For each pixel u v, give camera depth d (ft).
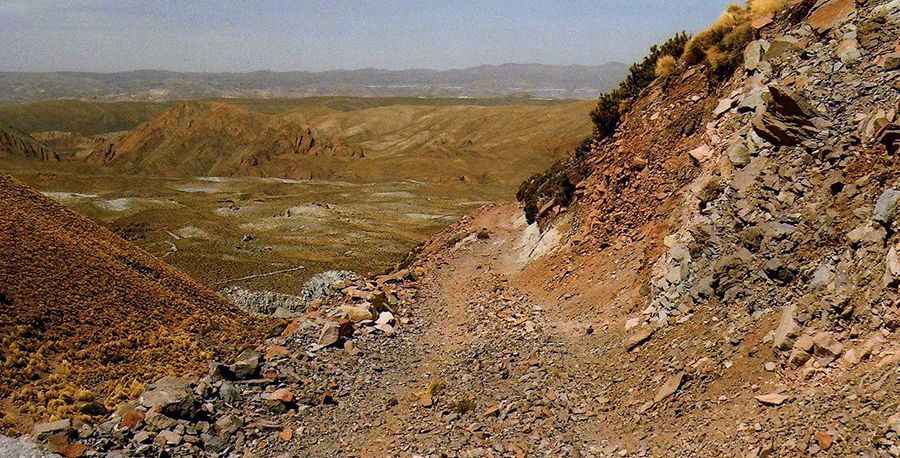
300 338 73.05
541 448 43.83
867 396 32.76
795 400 36.58
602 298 69.36
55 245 113.50
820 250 45.19
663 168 77.51
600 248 80.38
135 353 82.64
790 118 54.24
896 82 49.98
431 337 76.33
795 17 70.08
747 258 50.16
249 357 65.62
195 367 74.02
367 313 78.33
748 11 83.76
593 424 46.16
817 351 38.24
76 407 59.47
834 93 54.34
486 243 125.08
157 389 55.62
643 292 62.28
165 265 149.69
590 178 96.32
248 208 557.74
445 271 111.24
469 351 67.26
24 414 59.82
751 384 40.75
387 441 48.98
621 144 90.63
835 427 32.22
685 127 78.38
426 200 607.78
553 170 124.47
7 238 105.29
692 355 47.32
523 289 87.35
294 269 292.81
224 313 127.85
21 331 82.07
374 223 468.34
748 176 55.67
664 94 88.94
